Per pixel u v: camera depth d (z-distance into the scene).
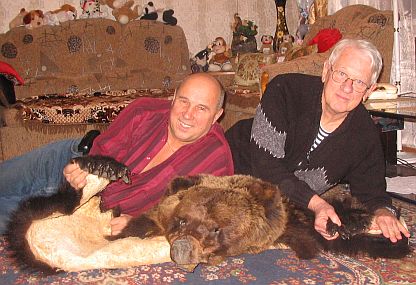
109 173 1.90
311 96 2.21
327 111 2.18
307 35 5.26
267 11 6.48
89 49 5.59
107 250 1.91
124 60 5.68
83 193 1.92
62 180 1.99
